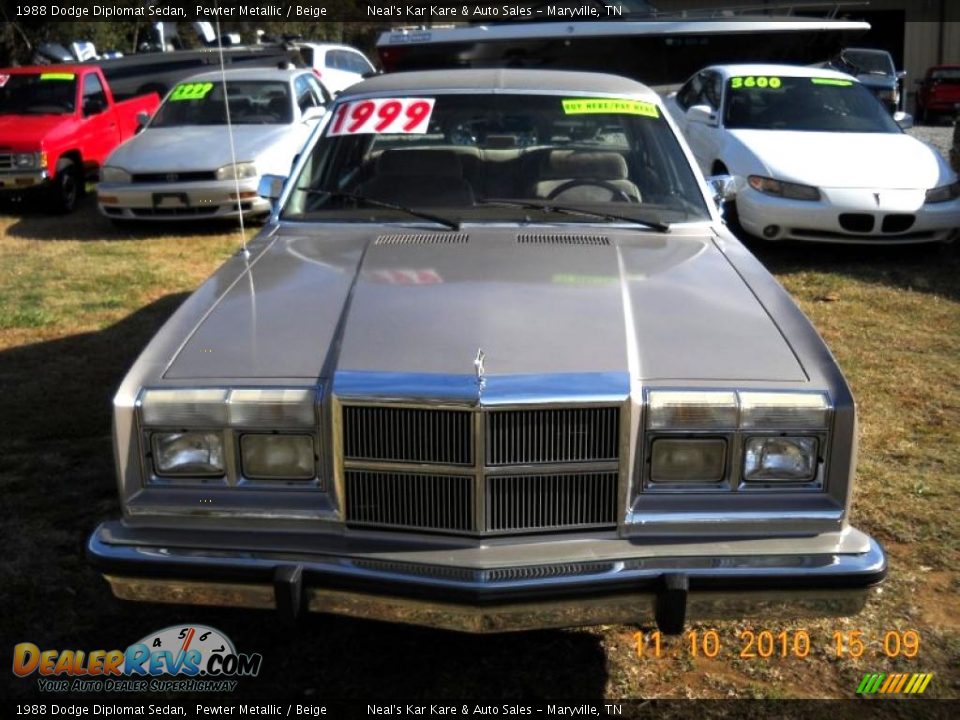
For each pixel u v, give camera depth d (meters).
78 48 18.00
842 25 12.37
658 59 12.69
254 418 2.62
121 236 9.70
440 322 2.82
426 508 2.62
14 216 11.09
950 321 6.53
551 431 2.56
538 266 3.28
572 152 4.08
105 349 6.09
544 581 2.52
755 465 2.61
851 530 2.67
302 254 3.55
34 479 4.29
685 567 2.54
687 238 3.76
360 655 3.18
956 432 4.75
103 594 3.46
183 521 2.69
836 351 5.93
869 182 7.75
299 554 2.62
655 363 2.70
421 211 3.90
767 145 8.21
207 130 10.07
